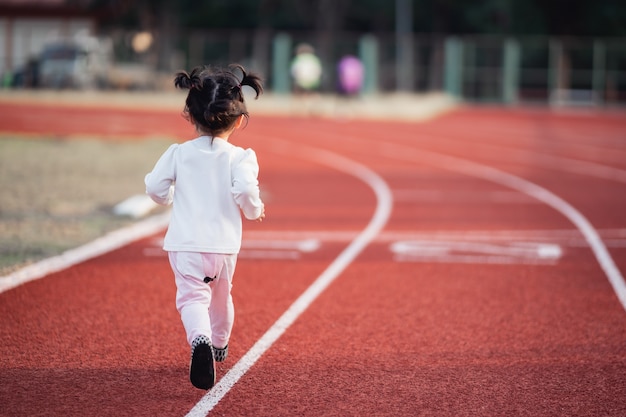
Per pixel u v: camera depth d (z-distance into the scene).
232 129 7.23
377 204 19.38
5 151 27.08
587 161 30.88
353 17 92.56
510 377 7.95
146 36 64.88
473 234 15.74
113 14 63.22
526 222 17.23
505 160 30.39
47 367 7.94
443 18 88.56
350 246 14.35
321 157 29.62
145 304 10.31
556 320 10.02
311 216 17.44
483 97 71.19
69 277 11.57
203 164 7.06
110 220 16.05
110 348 8.57
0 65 61.16
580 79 73.75
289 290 11.21
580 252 14.20
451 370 8.12
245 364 8.15
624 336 9.41
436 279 12.03
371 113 53.53
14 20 61.56
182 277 6.97
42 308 9.99
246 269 12.42
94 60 61.59
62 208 17.16
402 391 7.52
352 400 7.26
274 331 9.31
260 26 90.25
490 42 70.88
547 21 86.25
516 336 9.32
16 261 12.34
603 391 7.61
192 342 6.65
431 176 25.17
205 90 7.00
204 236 6.94
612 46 72.06
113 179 21.77
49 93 59.12
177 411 6.91
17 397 7.14
